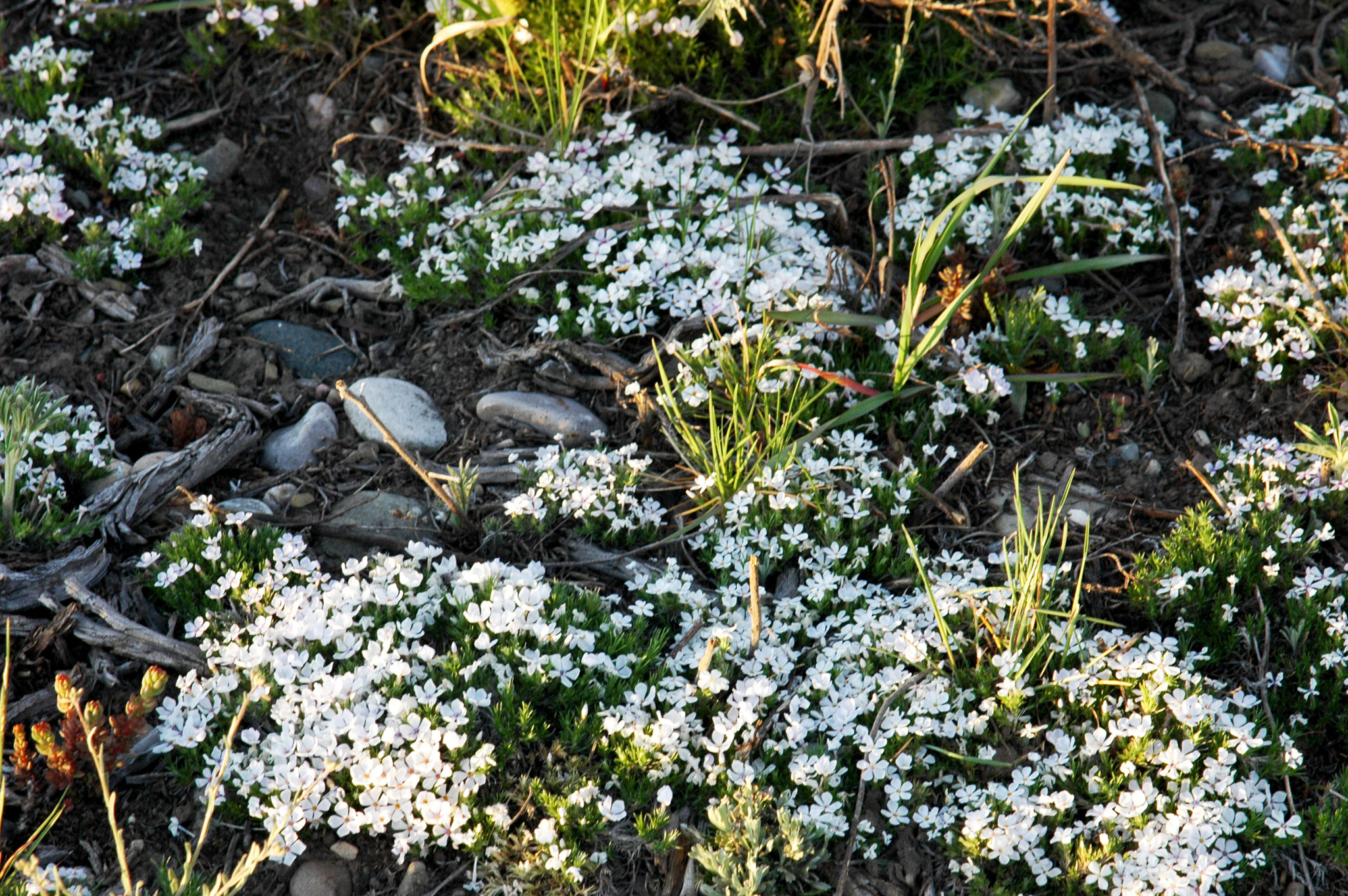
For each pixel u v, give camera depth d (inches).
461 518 75.5
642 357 78.4
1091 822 71.8
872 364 77.9
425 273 79.9
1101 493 76.7
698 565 75.8
